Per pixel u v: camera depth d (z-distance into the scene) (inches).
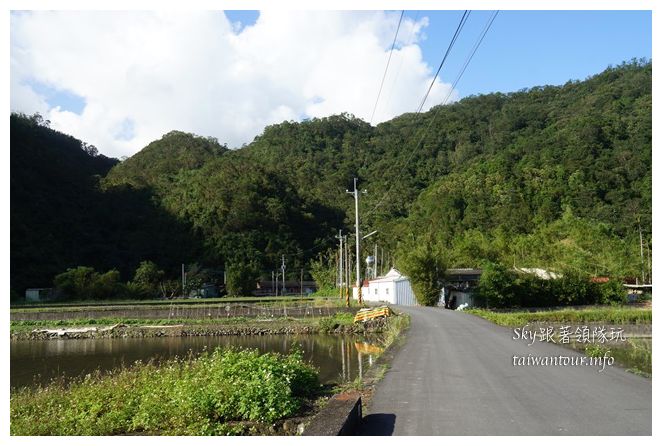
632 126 2849.4
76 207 3154.5
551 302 1555.1
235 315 1486.2
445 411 281.3
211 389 338.0
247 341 1154.7
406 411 284.5
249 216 3282.5
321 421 241.3
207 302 1956.2
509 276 1547.7
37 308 1667.1
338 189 3376.0
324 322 1279.5
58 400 416.8
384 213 2628.0
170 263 3048.7
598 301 1582.2
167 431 314.3
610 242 1950.1
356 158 2952.8
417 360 471.5
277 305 1685.5
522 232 2386.8
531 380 360.8
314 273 2834.6
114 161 4891.7
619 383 346.0
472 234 2256.4
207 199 3393.2
